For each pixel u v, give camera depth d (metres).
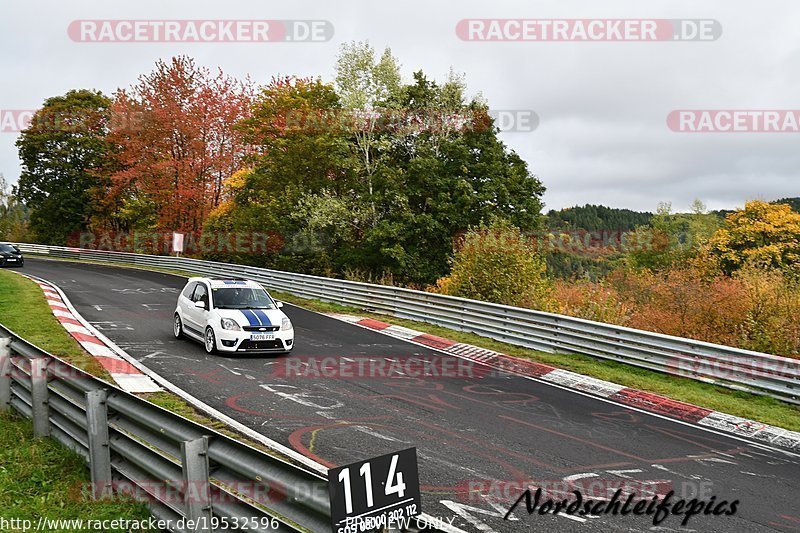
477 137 34.12
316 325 18.34
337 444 7.87
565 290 21.44
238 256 34.56
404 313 20.05
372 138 33.78
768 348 15.12
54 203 52.72
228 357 13.04
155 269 35.50
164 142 43.28
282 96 37.59
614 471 7.48
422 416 9.42
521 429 9.05
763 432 9.61
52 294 20.91
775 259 46.28
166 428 4.74
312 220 31.98
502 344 16.25
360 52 32.94
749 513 6.39
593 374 13.00
